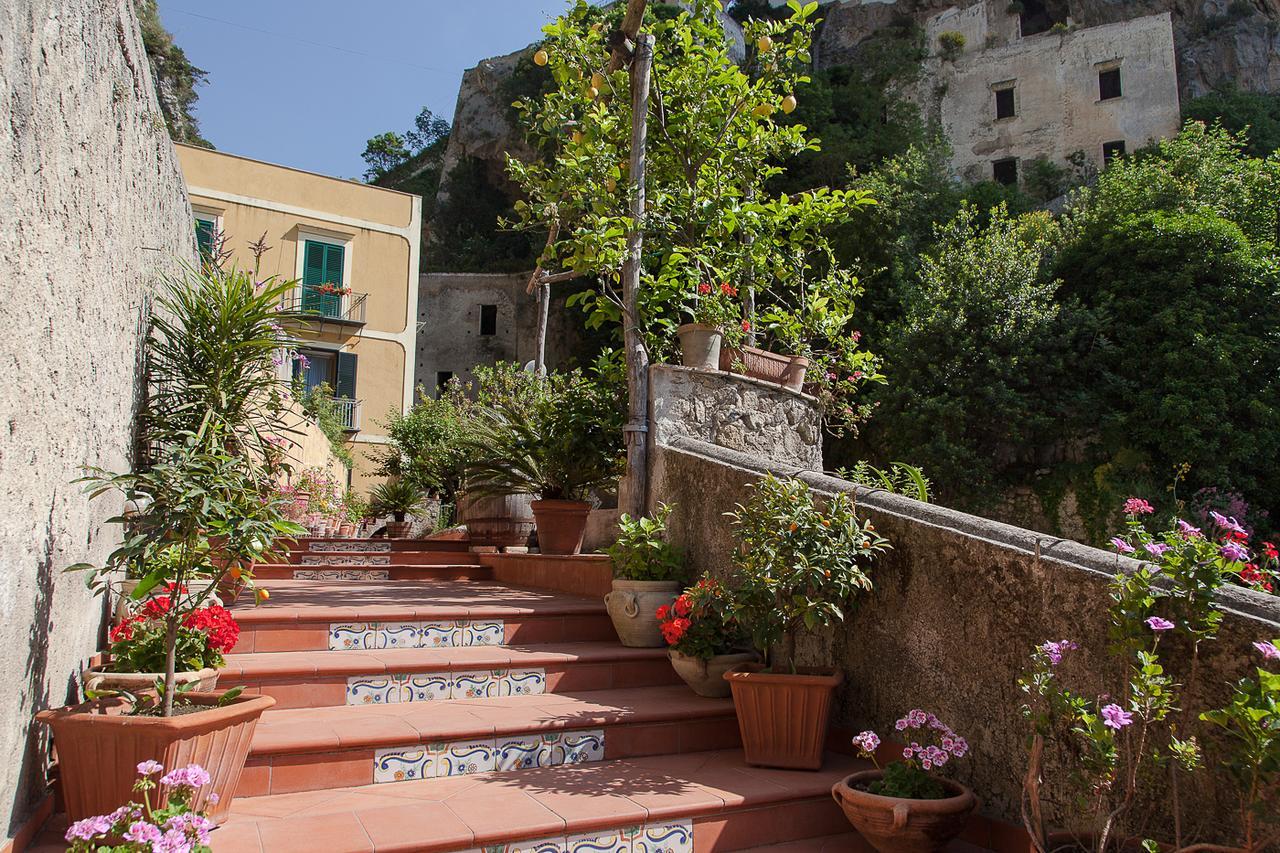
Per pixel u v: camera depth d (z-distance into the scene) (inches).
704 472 176.1
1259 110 1090.1
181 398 155.5
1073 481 610.5
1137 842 89.4
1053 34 1170.6
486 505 314.3
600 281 225.1
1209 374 576.7
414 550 323.0
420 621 161.9
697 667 144.6
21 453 84.7
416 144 1999.3
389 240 791.7
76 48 101.0
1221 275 607.8
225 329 157.6
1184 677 92.0
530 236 1206.9
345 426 717.9
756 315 233.5
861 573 128.4
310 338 737.0
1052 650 92.3
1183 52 1251.2
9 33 78.7
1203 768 88.8
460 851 95.2
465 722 125.7
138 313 146.0
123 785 90.4
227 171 717.9
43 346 90.8
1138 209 688.4
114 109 122.5
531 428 254.4
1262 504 579.5
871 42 1280.8
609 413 225.8
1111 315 632.4
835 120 1057.5
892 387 670.5
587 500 257.4
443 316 1181.1
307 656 146.4
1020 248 693.3
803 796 116.3
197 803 94.0
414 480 444.5
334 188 770.2
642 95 216.1
